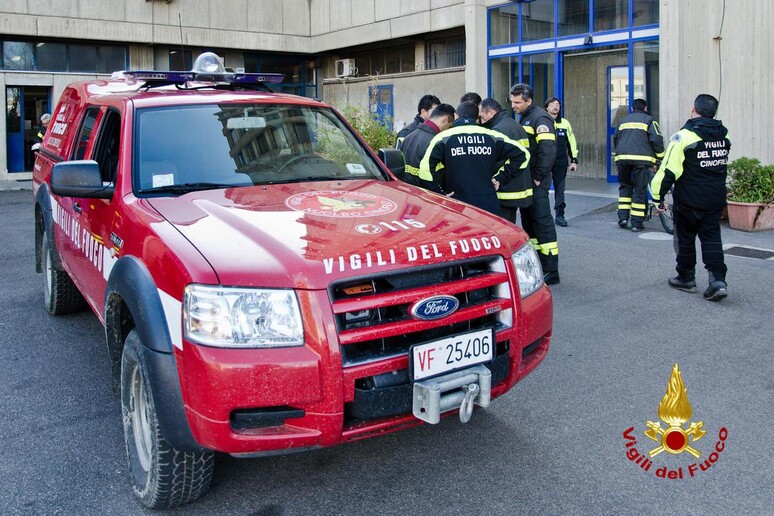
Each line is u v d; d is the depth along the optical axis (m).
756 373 4.87
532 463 3.71
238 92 4.85
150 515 3.28
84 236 4.51
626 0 13.23
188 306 2.89
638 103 10.13
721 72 11.55
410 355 2.99
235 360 2.79
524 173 6.76
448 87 18.20
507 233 3.58
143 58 20.52
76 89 6.00
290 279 2.88
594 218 11.30
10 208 13.65
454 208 3.83
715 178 6.41
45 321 6.14
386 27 19.39
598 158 15.38
